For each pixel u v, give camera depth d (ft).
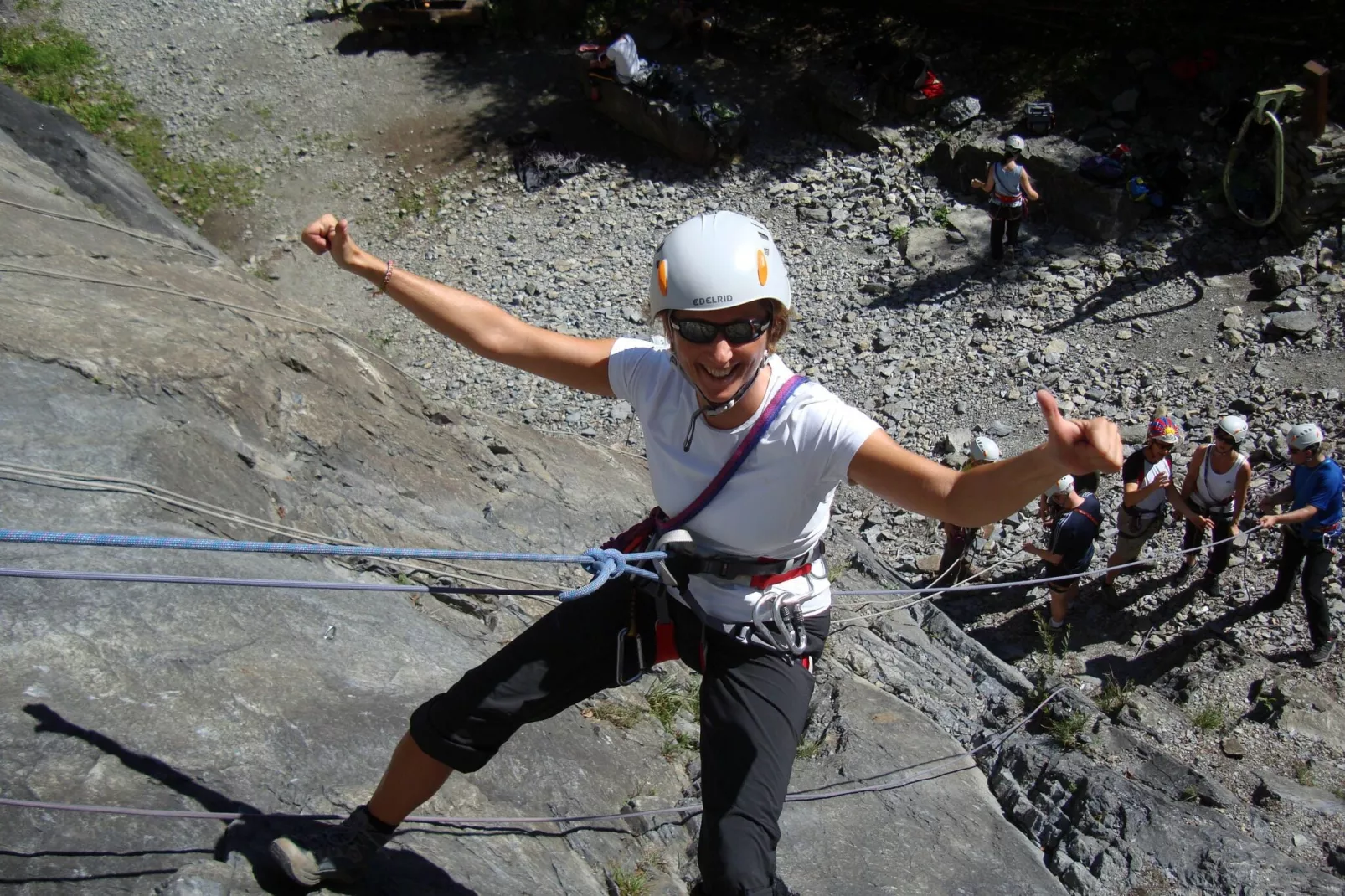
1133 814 16.15
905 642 22.90
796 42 59.00
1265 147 42.80
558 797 12.10
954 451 36.37
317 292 50.34
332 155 57.77
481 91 60.59
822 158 53.01
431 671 12.82
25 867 7.65
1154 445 27.71
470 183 55.72
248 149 58.23
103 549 11.52
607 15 63.67
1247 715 24.14
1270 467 32.50
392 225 53.98
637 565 7.91
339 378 20.10
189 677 10.16
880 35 57.16
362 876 8.30
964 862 14.49
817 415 7.06
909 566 32.55
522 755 12.25
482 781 11.50
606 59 55.98
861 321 43.34
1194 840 15.83
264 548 7.09
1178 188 43.70
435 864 9.42
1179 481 32.65
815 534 7.67
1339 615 27.35
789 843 13.94
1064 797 16.93
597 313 46.96
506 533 19.90
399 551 7.40
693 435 7.42
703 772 7.57
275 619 12.09
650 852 12.31
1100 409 36.88
